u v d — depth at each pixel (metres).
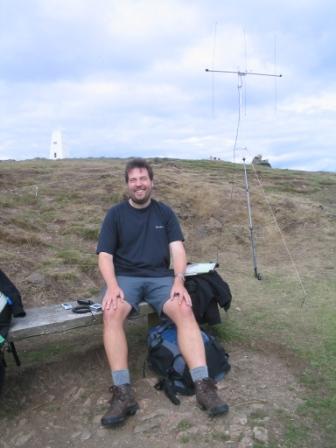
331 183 6.64
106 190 5.17
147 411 1.88
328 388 2.06
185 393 1.97
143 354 2.35
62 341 2.50
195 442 1.69
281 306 3.03
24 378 2.16
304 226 4.71
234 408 1.89
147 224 2.31
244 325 2.72
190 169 6.90
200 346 1.96
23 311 2.11
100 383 2.12
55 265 3.36
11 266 3.21
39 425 1.86
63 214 4.52
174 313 2.04
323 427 1.79
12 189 5.11
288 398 1.98
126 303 2.10
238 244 4.38
